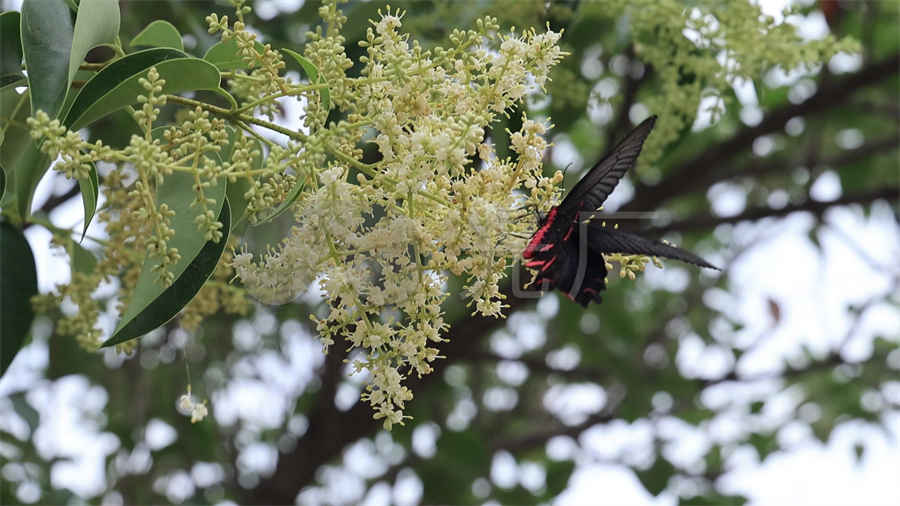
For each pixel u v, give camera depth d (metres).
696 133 2.83
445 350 2.54
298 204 1.39
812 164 2.96
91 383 2.66
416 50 1.39
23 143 1.44
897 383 3.18
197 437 2.68
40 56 1.37
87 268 1.57
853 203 2.79
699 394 3.07
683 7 1.67
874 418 3.19
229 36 1.40
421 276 1.40
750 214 2.76
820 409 3.22
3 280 1.49
